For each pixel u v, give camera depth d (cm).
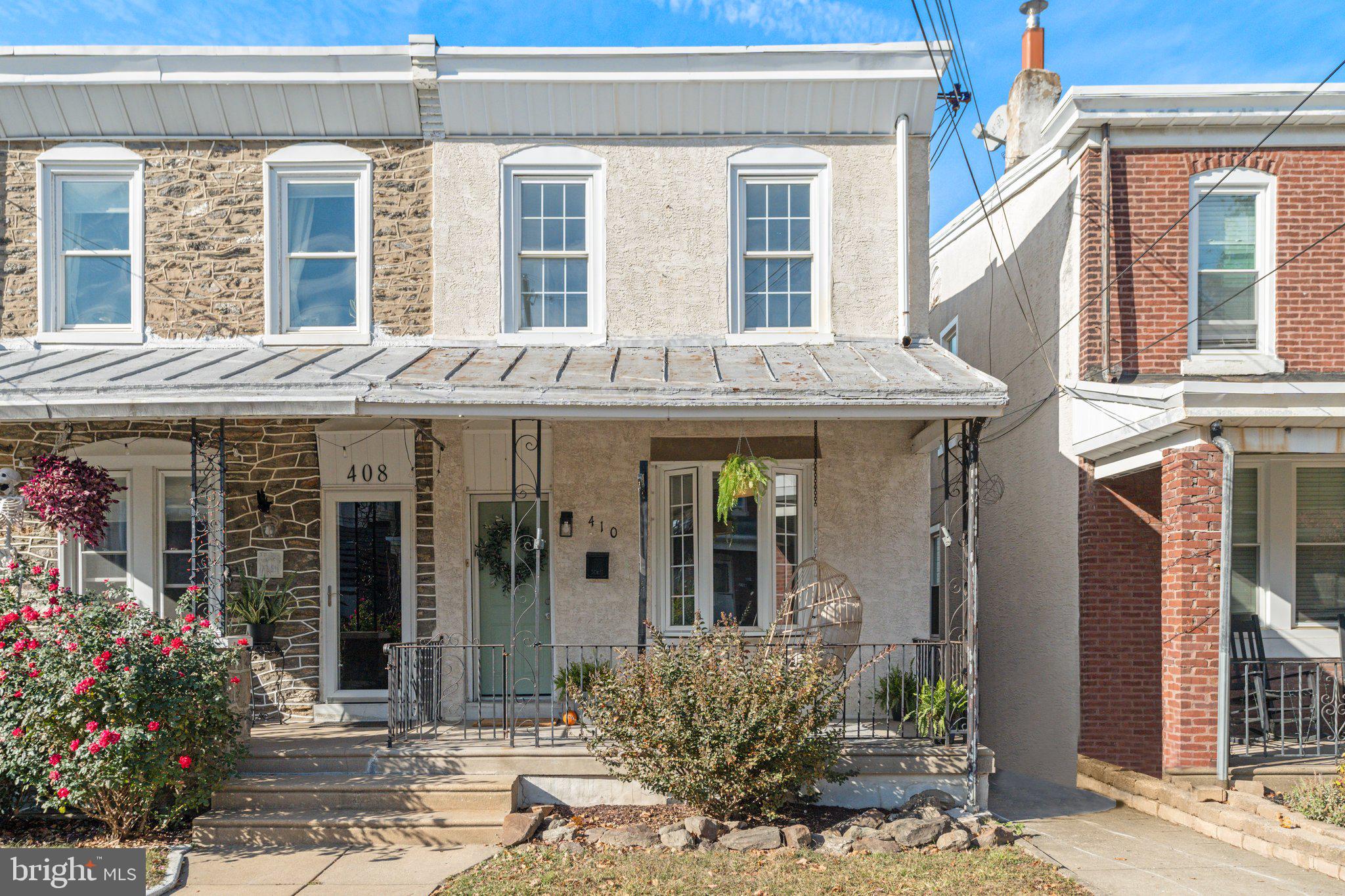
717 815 743
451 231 1001
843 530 983
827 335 996
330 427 1004
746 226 1015
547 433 1005
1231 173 967
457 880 640
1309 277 959
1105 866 672
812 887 615
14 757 692
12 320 995
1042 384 1082
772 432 984
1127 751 956
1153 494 972
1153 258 962
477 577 1024
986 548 1243
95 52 955
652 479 999
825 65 977
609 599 989
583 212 1016
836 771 810
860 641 976
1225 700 803
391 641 1006
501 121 999
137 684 694
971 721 800
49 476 872
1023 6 1266
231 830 729
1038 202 1101
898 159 997
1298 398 782
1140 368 958
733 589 979
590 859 674
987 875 643
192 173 1003
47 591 756
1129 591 966
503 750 809
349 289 1014
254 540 1004
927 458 990
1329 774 811
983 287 1298
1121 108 945
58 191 1002
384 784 769
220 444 839
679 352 958
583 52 963
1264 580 996
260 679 994
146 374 827
